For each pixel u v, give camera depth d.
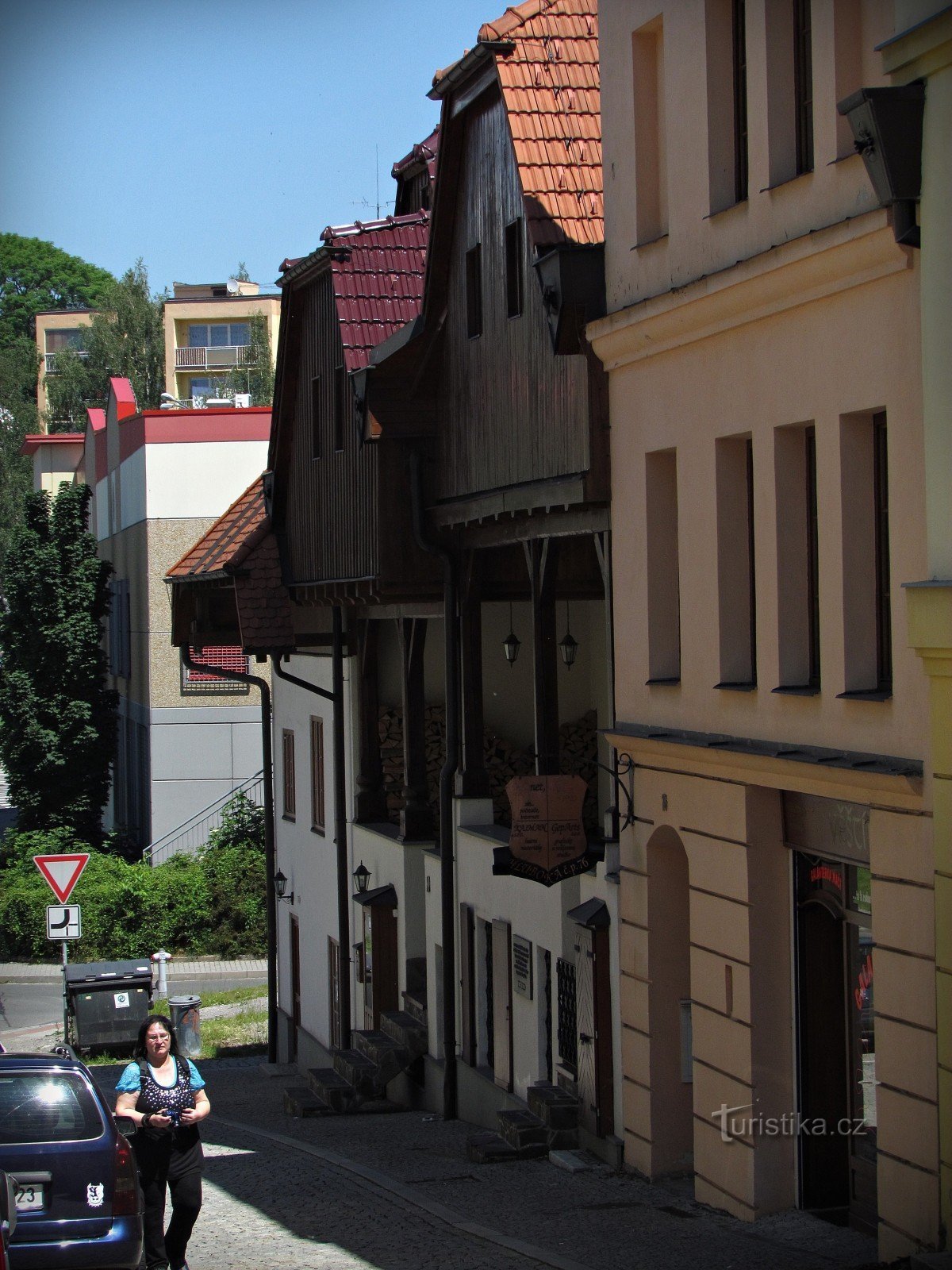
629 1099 20.81
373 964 32.31
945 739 13.77
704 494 18.56
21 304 150.62
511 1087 25.50
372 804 34.16
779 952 17.62
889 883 14.60
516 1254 16.22
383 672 35.25
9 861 61.00
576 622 32.47
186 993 51.34
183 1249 14.48
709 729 18.56
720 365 18.02
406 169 34.81
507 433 23.95
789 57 16.78
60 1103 13.97
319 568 32.31
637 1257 16.02
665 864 20.25
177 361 113.44
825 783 15.86
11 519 105.81
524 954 24.72
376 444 27.77
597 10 22.92
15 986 53.34
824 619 15.95
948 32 13.41
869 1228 16.64
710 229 18.16
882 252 14.55
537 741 23.16
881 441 15.55
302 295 33.50
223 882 56.72
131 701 66.25
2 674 64.25
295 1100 30.66
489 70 23.48
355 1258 16.20
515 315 23.58
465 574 27.33
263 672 60.09
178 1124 14.31
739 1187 17.77
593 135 22.44
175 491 59.59
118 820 72.44
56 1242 13.45
